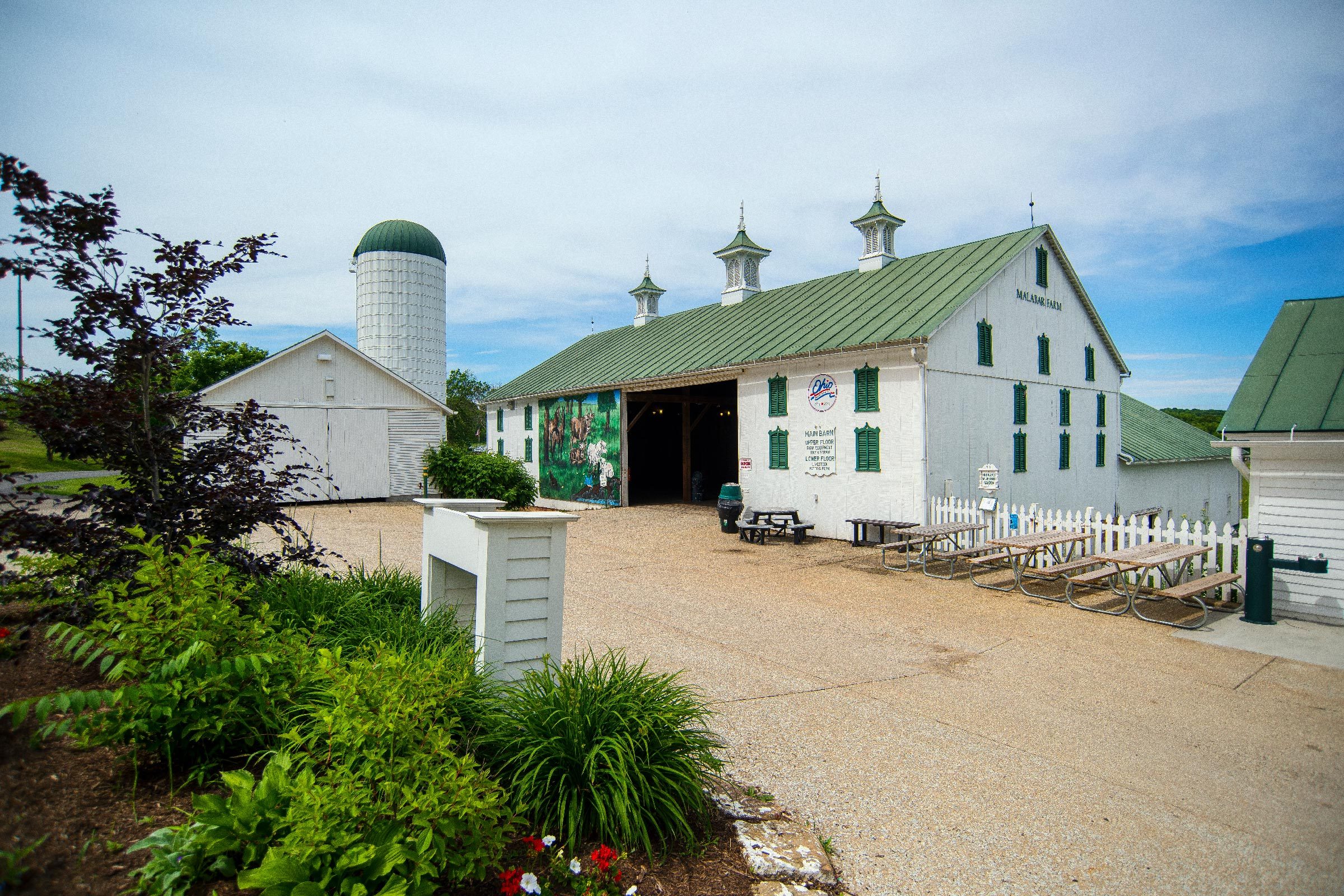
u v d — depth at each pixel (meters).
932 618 8.31
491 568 4.35
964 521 12.60
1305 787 4.27
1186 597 7.71
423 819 2.60
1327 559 8.06
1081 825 3.80
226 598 3.87
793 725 5.07
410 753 2.89
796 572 11.15
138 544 4.43
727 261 22.88
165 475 5.54
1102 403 19.00
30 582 5.25
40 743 3.37
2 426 4.62
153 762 3.46
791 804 3.95
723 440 26.89
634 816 3.24
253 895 2.59
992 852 3.54
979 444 14.48
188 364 5.96
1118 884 3.29
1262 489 8.53
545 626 4.59
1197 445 24.38
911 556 12.45
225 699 3.48
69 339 4.98
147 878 2.44
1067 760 4.59
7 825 2.69
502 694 3.96
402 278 28.81
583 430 22.70
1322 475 8.12
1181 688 6.00
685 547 13.64
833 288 18.64
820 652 6.89
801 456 15.63
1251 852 3.58
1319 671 6.45
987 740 4.88
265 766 3.42
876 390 13.99
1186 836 3.72
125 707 3.18
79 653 3.38
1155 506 21.56
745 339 18.25
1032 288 16.33
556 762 3.46
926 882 3.28
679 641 7.19
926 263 16.98
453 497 20.52
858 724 5.12
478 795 2.92
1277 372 8.85
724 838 3.53
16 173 4.34
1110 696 5.80
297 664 3.73
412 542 13.02
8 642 4.30
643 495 25.31
